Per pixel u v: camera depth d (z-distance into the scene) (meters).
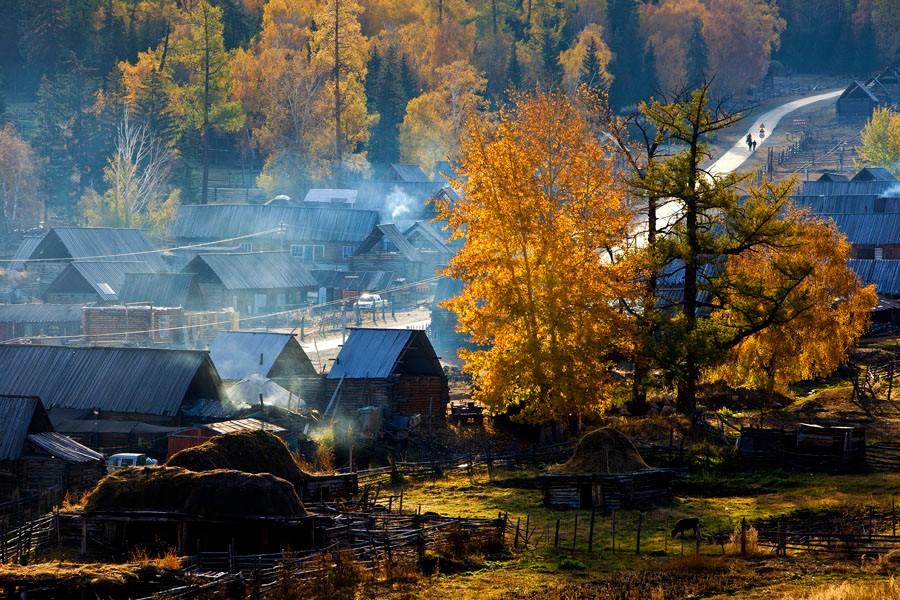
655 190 117.81
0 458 104.56
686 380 116.38
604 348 112.81
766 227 116.94
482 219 115.00
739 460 104.19
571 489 88.38
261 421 122.19
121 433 122.25
